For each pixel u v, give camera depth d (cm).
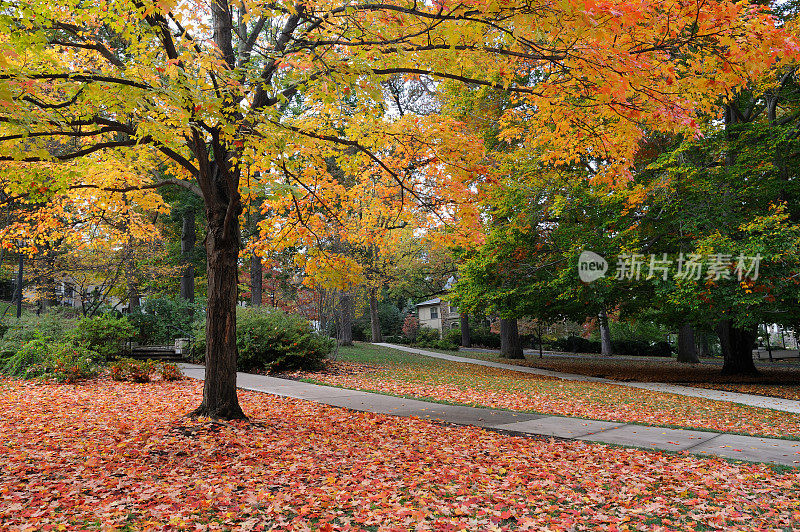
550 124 905
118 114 571
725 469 573
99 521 388
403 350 2798
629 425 851
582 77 625
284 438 684
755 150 1419
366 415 873
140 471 520
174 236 2705
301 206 908
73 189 832
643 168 1617
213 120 582
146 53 579
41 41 484
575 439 730
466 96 1845
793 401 1283
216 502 432
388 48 617
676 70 656
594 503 459
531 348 4503
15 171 630
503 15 549
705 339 3638
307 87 640
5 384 1136
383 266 2831
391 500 448
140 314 2009
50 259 1967
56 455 583
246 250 890
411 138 796
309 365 1575
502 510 434
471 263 1925
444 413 923
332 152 811
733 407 1158
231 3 627
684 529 398
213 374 767
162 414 829
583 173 1798
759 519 424
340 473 536
